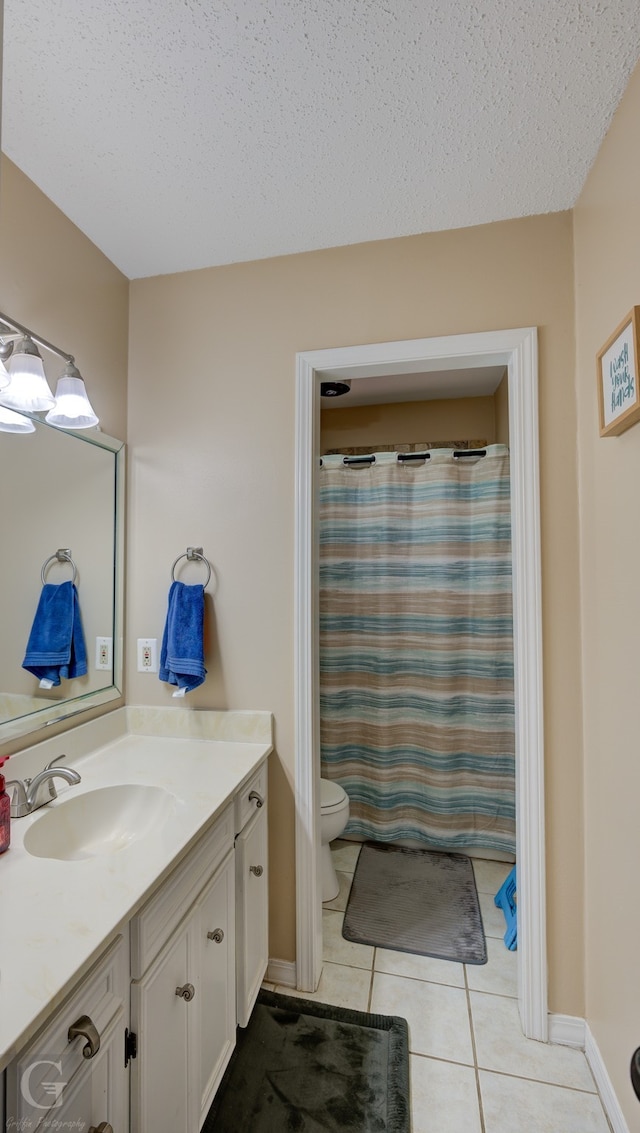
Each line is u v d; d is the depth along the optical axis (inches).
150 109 46.3
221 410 69.2
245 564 67.8
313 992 63.8
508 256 61.1
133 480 71.9
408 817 98.1
